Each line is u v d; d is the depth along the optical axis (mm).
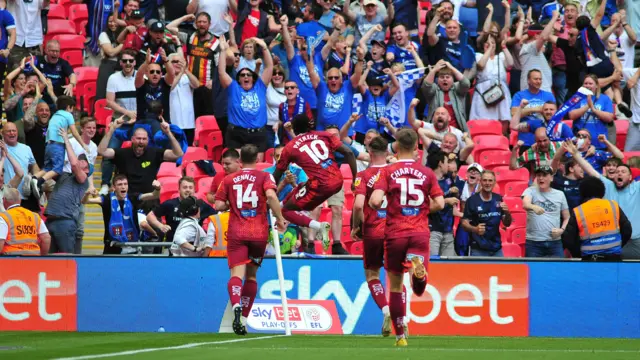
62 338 21594
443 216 28484
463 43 38125
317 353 16094
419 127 34062
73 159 28484
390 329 21562
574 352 17422
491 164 35562
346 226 32125
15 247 25594
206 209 28391
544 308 24578
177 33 39000
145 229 29094
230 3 40594
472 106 37938
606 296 24531
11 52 39938
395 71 36188
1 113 33938
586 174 30422
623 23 41531
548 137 33938
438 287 24719
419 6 45062
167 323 24984
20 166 29531
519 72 39188
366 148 33094
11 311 25312
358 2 41125
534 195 29312
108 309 25125
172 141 32469
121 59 36000
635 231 28953
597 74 38812
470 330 24594
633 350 18562
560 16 42219
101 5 42812
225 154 26781
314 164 22641
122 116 33156
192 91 36656
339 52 38375
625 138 38125
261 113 34781
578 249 26047
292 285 24797
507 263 24656
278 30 40219
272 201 20891
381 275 24891
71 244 28578
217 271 25000
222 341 20016
